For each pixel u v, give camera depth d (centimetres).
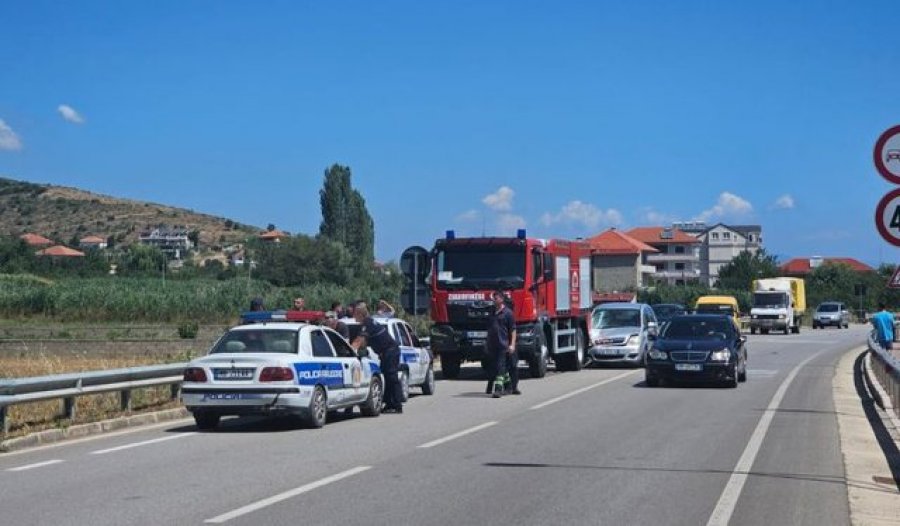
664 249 15362
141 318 6241
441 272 3041
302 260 10181
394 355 2159
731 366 2734
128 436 1752
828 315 8850
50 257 11894
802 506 1146
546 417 2045
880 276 10781
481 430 1827
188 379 1812
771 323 7219
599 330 3666
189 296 6312
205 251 17062
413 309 3106
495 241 3020
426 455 1510
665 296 9212
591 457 1500
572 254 3466
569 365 3491
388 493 1195
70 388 1778
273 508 1098
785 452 1570
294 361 1805
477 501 1150
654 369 2766
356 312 2159
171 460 1454
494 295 2600
